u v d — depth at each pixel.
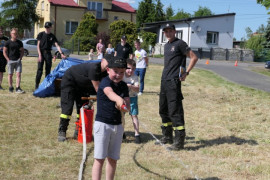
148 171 4.74
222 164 5.18
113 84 3.75
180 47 5.66
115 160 3.88
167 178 4.52
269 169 4.98
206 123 7.99
